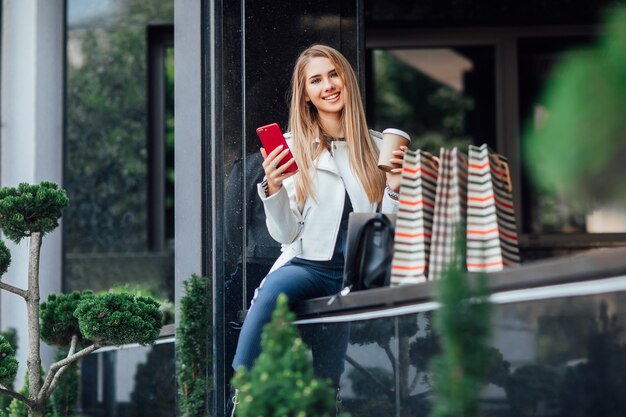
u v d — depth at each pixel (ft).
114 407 22.97
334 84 15.64
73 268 29.09
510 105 28.63
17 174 27.22
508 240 12.66
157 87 29.43
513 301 10.60
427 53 29.19
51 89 27.48
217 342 16.72
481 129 28.99
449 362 8.61
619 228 27.53
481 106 28.99
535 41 28.66
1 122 27.50
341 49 18.35
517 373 10.52
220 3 17.42
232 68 17.40
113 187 29.32
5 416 21.44
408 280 12.89
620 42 27.96
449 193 12.61
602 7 28.09
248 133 17.34
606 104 27.89
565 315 10.02
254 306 14.88
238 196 17.12
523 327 10.47
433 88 29.25
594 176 27.86
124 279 29.07
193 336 16.85
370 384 12.97
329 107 15.62
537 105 28.58
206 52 17.51
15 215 15.93
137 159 29.32
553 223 27.94
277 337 10.26
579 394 9.86
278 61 17.70
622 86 27.78
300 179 15.33
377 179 15.46
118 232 29.22
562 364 10.03
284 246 15.75
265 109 17.49
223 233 16.99
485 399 10.83
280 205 14.85
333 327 13.88
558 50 28.53
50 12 27.50
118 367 22.90
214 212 17.03
